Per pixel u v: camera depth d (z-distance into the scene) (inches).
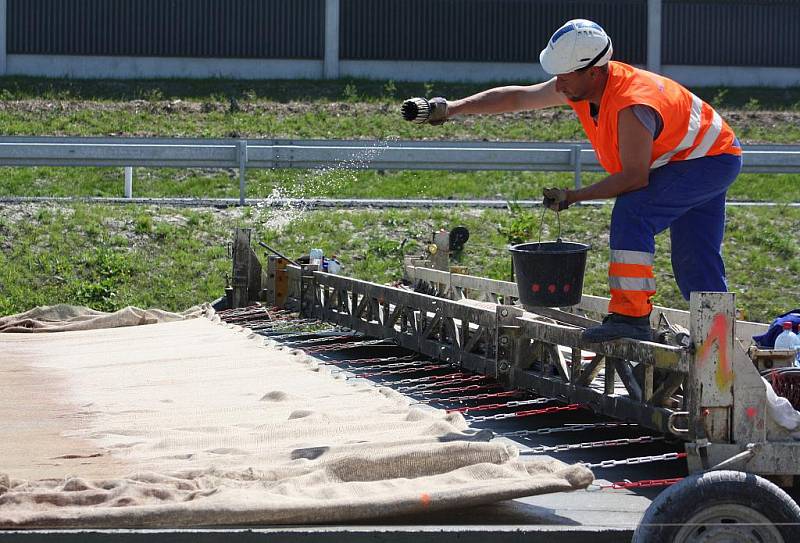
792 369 213.5
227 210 647.1
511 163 695.7
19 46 1182.3
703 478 169.3
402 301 374.6
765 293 563.2
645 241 223.1
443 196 819.4
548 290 240.2
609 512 202.7
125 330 451.8
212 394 299.9
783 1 1300.4
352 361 388.8
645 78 221.1
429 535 177.5
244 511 176.7
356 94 1168.2
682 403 218.1
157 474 197.6
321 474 197.9
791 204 698.8
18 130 979.3
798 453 180.9
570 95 226.5
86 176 829.8
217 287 554.6
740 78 1302.9
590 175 865.5
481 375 335.6
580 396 255.1
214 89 1157.7
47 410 281.4
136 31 1205.1
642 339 221.9
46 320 482.3
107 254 567.5
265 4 1225.4
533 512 200.2
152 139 687.1
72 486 188.7
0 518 171.6
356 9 1246.9
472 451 203.8
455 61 1266.0
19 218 597.3
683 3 1289.4
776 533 168.2
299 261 506.9
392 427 241.6
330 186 825.5
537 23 1277.1
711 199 233.6
